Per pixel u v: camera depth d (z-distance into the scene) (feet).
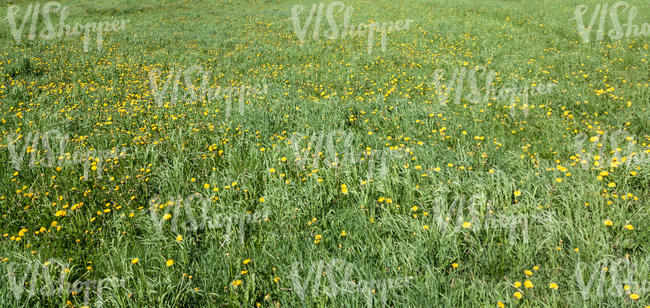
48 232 12.05
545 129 19.34
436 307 8.78
